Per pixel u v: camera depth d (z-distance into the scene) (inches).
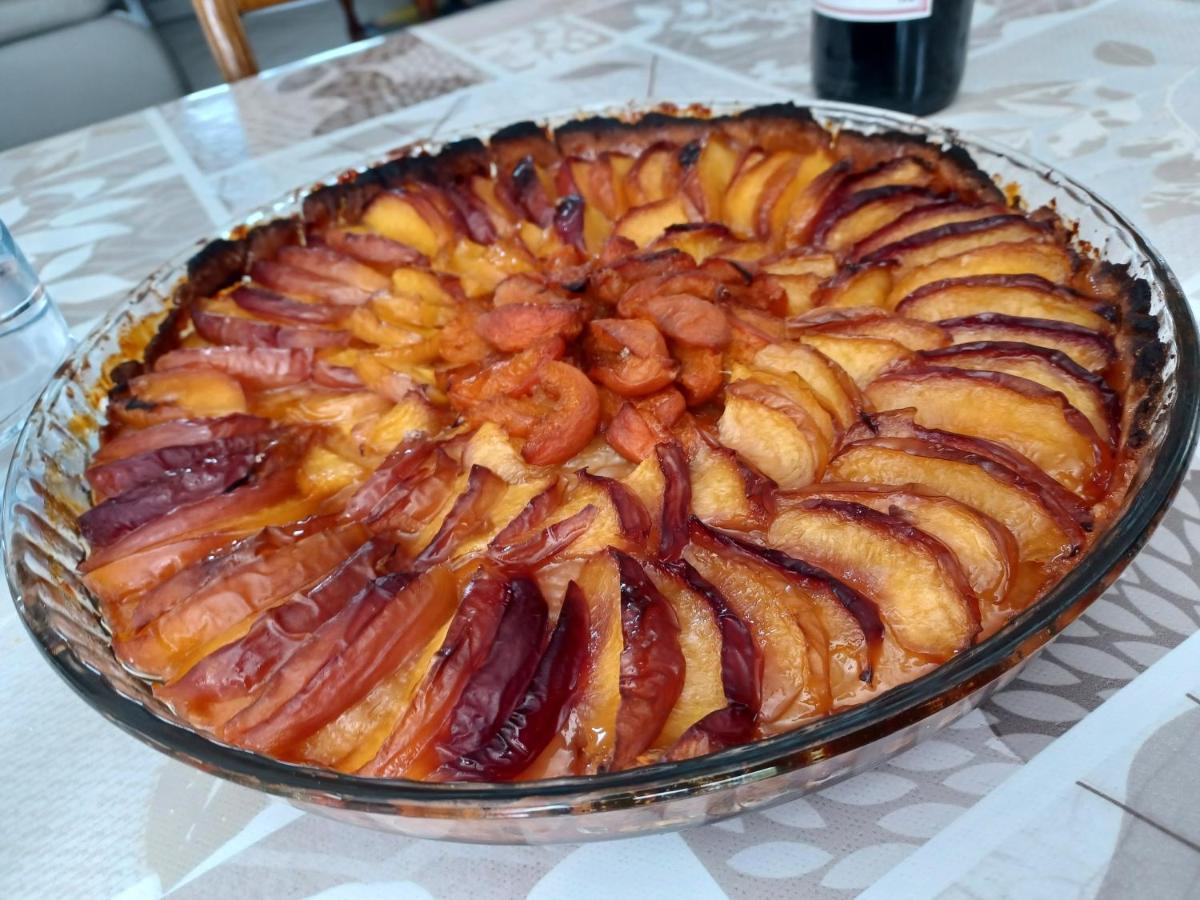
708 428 10.9
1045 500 9.2
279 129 20.7
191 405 12.3
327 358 12.6
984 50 19.8
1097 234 11.9
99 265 17.2
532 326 11.7
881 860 7.9
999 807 8.1
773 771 6.8
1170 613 9.5
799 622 8.4
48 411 11.5
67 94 33.8
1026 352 10.6
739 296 12.1
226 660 8.8
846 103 17.5
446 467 10.5
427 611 8.9
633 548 9.3
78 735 9.9
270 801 9.0
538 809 6.8
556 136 16.2
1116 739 8.5
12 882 8.7
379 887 8.3
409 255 14.1
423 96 21.1
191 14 50.7
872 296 12.2
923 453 9.7
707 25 22.5
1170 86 17.7
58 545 10.4
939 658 8.4
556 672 8.1
